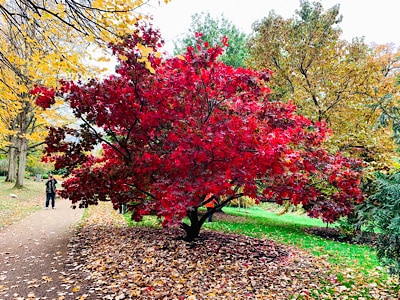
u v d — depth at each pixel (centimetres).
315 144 575
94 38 421
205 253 653
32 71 552
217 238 796
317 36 1193
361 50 1171
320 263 653
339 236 1034
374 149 977
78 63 495
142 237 778
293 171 511
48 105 523
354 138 1003
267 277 543
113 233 827
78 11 392
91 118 527
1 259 589
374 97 1072
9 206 1295
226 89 511
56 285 471
